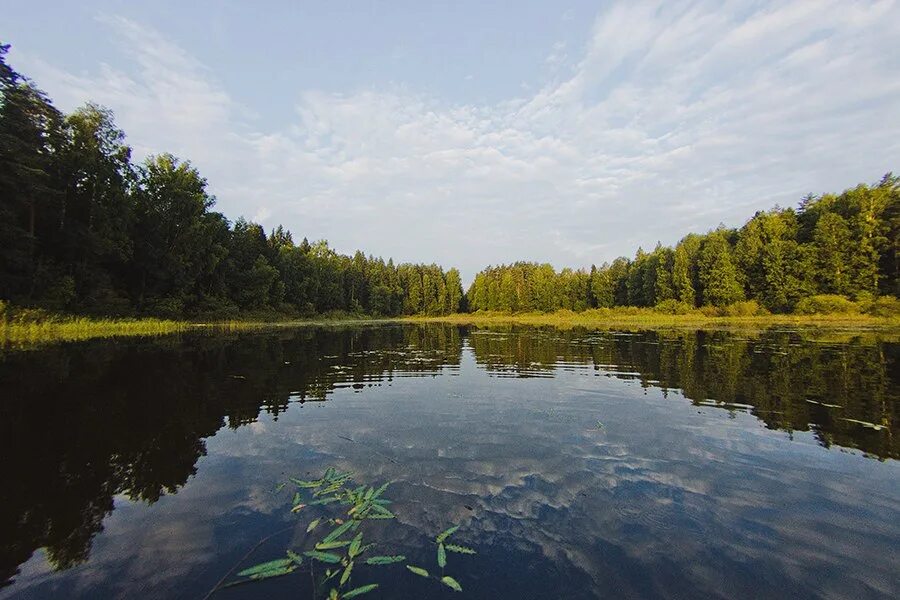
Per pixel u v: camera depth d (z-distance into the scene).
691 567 3.31
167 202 39.84
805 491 4.60
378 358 16.28
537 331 35.59
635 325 42.19
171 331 30.44
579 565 3.33
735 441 6.21
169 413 7.80
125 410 7.97
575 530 3.85
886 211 42.84
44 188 26.44
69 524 3.94
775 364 13.20
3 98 25.78
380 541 3.65
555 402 8.73
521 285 95.94
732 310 49.28
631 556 3.45
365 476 5.03
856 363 13.14
